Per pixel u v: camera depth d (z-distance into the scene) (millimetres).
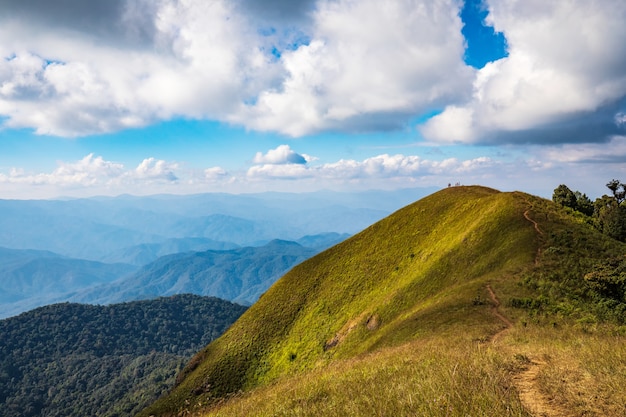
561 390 9250
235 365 64000
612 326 24047
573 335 20703
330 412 9734
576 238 42438
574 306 29281
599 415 7922
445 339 24625
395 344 32219
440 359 13656
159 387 186750
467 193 82312
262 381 59281
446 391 8633
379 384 11367
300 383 16516
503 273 38750
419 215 81562
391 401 9117
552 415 8102
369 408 9008
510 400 8188
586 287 31656
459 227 65562
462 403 7852
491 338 23734
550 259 39031
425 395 8812
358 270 75188
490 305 32562
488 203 66500
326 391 12570
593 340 16766
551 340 19469
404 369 13375
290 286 80312
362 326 54750
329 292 73375
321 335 62906
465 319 30531
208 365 64875
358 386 11820
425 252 66125
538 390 9664
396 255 73562
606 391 8797
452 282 49094
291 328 69188
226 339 72125
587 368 10688
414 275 57781
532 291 33250
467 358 12852
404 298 53219
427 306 40875
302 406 11211
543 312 29078
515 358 13125
